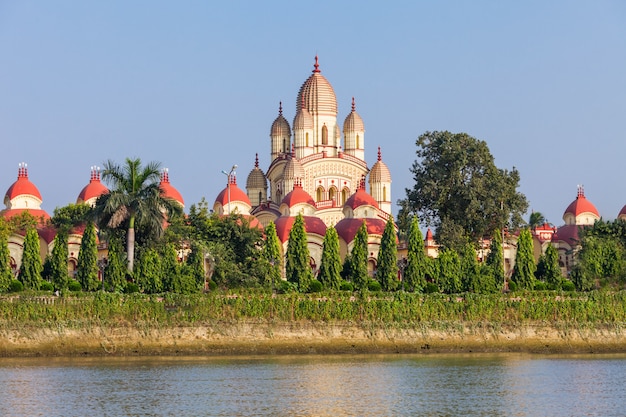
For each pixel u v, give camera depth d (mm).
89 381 101062
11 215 165625
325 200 181500
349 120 190500
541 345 132625
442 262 145750
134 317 121438
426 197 170250
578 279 153375
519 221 173250
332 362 117562
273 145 193875
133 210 132125
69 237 162500
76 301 120438
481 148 171250
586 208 183375
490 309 133500
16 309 118125
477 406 91312
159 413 86688
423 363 118000
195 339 122312
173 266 133500
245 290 128000
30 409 87500
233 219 151750
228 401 91625
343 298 129625
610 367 116312
